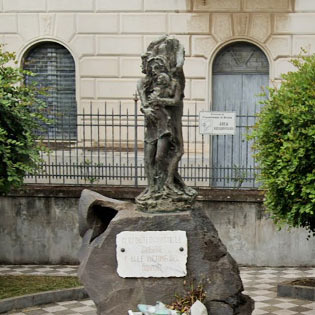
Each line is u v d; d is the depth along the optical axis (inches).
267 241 472.1
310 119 337.4
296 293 381.7
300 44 532.1
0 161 379.6
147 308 271.6
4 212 486.0
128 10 541.6
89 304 367.9
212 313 281.3
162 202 293.4
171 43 295.0
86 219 302.2
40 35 549.6
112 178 506.9
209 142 519.2
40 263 487.2
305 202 352.2
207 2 533.6
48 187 482.9
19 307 357.1
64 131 548.1
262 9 532.1
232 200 469.4
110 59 546.6
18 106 383.9
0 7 550.6
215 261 286.4
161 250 285.4
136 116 481.7
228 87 546.9
